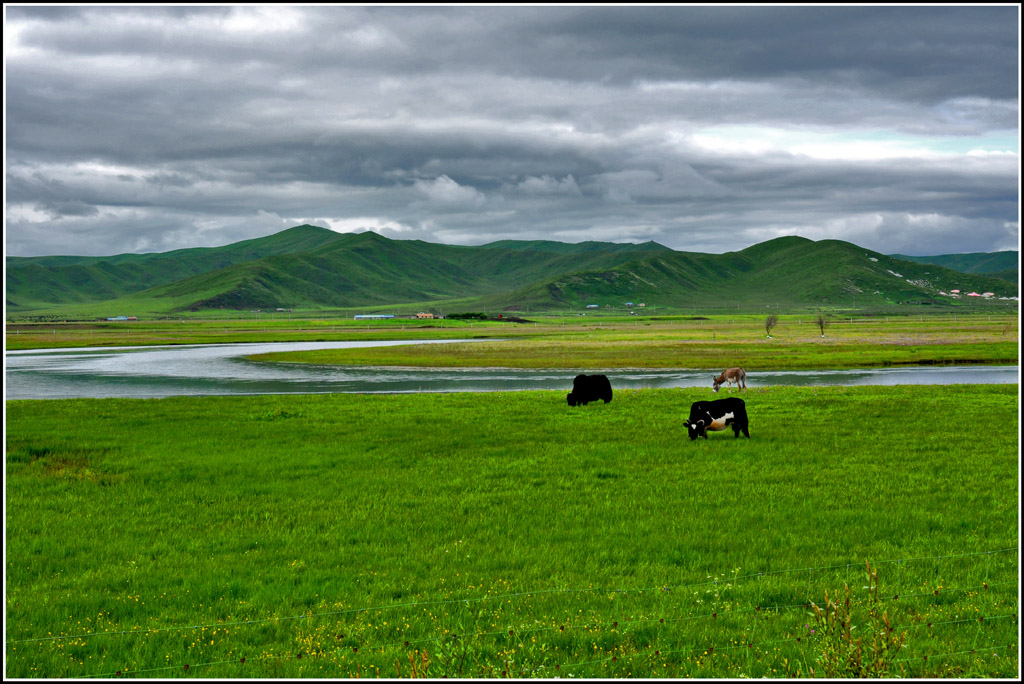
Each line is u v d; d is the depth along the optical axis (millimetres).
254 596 13875
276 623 12641
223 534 18031
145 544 17391
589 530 17750
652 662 10781
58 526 18766
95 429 33969
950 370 74438
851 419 33719
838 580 13977
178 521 19234
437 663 10820
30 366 90000
